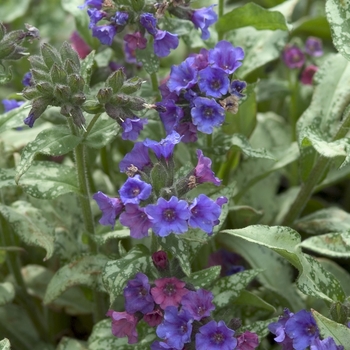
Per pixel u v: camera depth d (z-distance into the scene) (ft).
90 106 1.83
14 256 2.12
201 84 1.85
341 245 1.86
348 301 1.83
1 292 2.05
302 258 1.85
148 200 1.79
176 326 1.77
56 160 2.26
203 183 1.89
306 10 2.67
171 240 1.80
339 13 1.91
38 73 1.83
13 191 2.13
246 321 2.03
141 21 1.89
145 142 1.80
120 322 1.82
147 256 1.86
